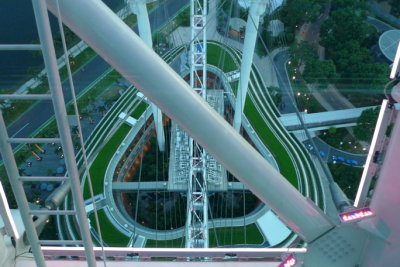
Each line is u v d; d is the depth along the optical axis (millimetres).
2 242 6965
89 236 5590
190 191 33812
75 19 5723
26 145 41531
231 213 37969
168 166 41531
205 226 30719
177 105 6160
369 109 40688
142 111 42500
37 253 5676
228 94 44625
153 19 57281
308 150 42188
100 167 37688
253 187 6711
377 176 6531
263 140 40656
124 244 32906
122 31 5867
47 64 4039
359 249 6496
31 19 58688
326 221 6715
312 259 6719
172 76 6117
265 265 8570
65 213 5250
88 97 45406
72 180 4871
